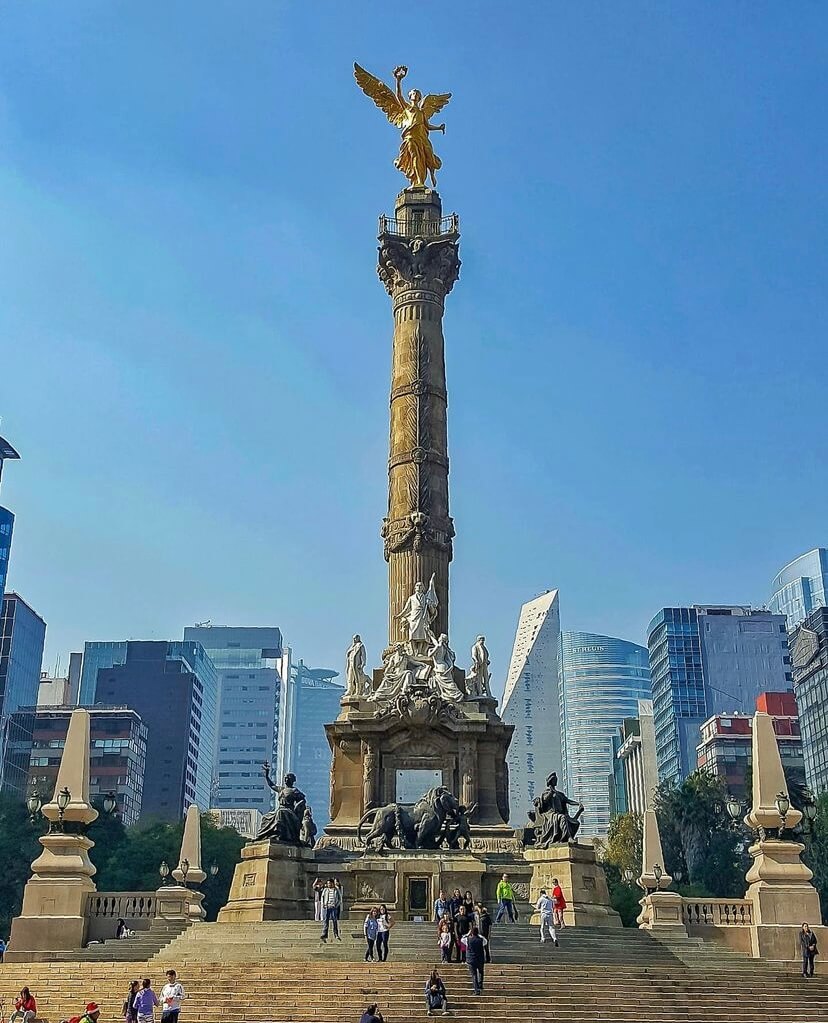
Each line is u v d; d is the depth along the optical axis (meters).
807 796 42.09
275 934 38.12
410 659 56.47
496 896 45.38
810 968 33.22
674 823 94.06
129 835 100.50
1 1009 27.94
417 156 70.19
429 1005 28.44
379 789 53.00
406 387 63.06
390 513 61.22
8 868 80.81
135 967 33.03
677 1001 30.17
